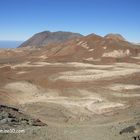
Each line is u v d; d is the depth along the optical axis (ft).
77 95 138.72
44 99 129.39
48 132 55.21
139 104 114.93
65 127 66.03
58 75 184.03
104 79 176.65
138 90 149.38
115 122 74.02
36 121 71.61
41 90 147.95
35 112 98.84
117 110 110.01
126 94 141.49
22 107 105.91
